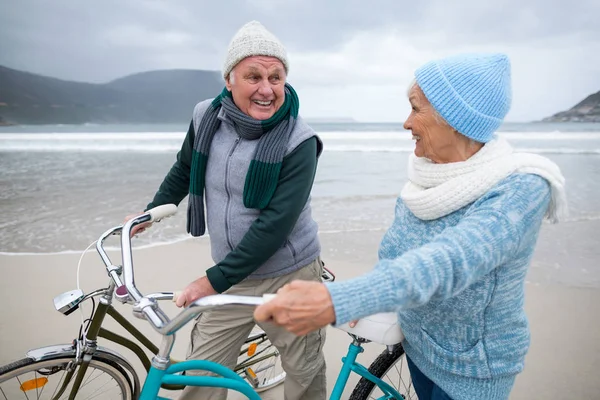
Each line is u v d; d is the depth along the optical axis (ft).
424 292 2.89
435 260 2.99
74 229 17.70
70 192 24.11
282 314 2.82
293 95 5.72
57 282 13.01
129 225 5.05
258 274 5.97
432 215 3.99
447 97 3.72
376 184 26.40
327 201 22.17
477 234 3.22
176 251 15.61
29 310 11.44
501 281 3.86
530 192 3.49
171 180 6.88
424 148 4.09
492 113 3.72
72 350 5.85
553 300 12.05
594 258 14.76
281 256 5.94
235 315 6.00
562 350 9.85
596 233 17.11
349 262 14.67
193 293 4.98
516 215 3.38
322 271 6.82
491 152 3.79
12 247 15.75
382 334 4.81
